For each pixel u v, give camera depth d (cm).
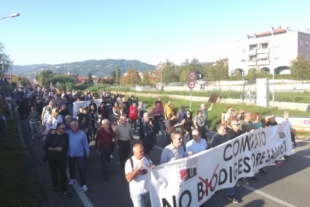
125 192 855
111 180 966
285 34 8331
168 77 7862
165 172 596
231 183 763
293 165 1103
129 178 561
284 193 819
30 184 905
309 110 2306
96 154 1337
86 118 1442
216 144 798
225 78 7062
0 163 1042
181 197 615
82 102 2420
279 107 2633
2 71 4812
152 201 574
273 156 1025
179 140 675
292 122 1789
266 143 984
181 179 616
